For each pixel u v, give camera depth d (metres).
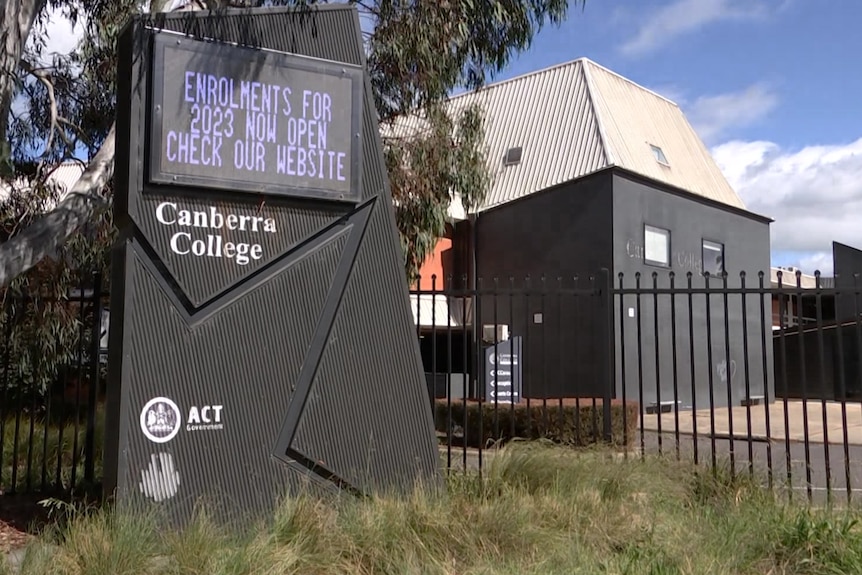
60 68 11.34
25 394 10.77
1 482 7.64
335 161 6.52
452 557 5.40
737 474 7.19
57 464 7.95
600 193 20.73
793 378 29.77
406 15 9.84
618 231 20.61
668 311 22.19
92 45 11.05
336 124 6.56
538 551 5.54
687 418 20.22
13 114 11.27
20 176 10.90
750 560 5.52
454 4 9.74
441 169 11.25
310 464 6.17
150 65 5.89
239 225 6.12
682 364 22.50
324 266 6.43
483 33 10.46
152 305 5.75
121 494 5.48
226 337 5.97
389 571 5.11
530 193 21.88
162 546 5.18
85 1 10.88
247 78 6.21
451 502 6.15
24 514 6.59
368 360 6.50
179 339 5.80
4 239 10.56
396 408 6.56
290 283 6.27
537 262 21.58
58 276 10.03
